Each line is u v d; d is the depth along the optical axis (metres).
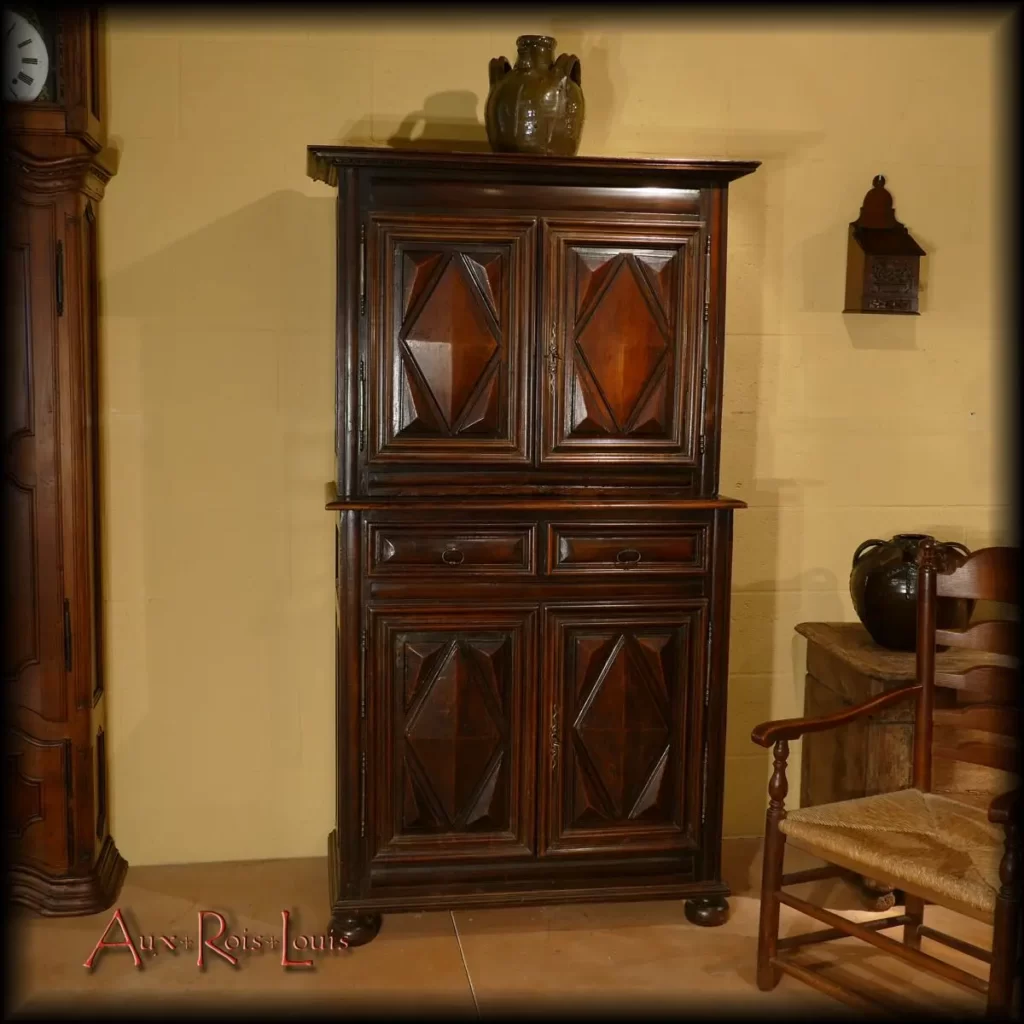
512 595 2.72
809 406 3.37
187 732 3.17
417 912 2.78
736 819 3.45
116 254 3.01
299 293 3.09
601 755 2.79
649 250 2.71
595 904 2.97
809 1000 2.53
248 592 3.15
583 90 3.18
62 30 2.64
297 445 3.13
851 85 3.30
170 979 2.58
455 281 2.63
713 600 2.80
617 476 2.76
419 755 2.72
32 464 2.78
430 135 3.11
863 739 2.95
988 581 2.58
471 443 2.69
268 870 3.16
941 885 2.20
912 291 3.30
